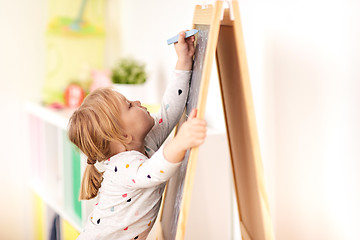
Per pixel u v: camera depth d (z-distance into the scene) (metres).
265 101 1.40
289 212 1.34
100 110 1.15
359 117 1.07
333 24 1.12
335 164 1.16
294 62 1.26
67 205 1.97
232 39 0.97
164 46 1.96
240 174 1.17
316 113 1.20
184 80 1.20
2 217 2.46
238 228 1.59
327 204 1.20
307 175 1.26
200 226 1.57
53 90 2.35
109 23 2.48
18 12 2.34
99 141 1.17
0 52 2.33
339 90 1.12
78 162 1.84
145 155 1.24
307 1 1.20
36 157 2.37
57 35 2.35
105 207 1.19
